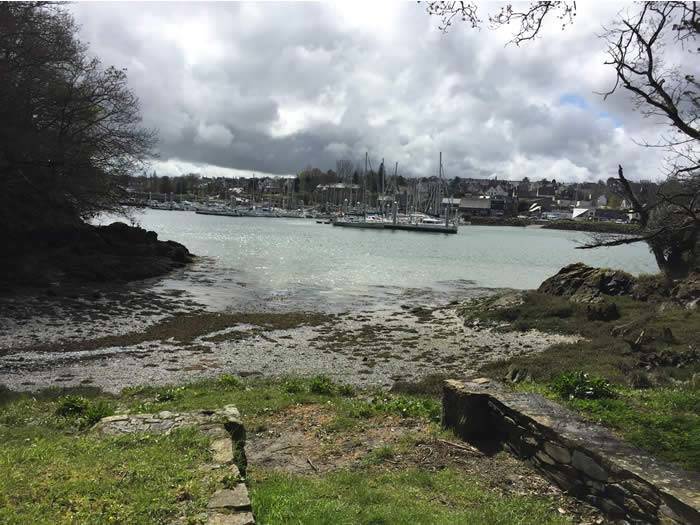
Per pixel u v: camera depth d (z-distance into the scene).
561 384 7.36
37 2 25.25
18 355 14.67
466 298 27.89
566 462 5.25
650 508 4.22
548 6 8.23
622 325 17.80
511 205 178.38
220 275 33.38
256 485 5.18
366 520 4.41
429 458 6.23
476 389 6.96
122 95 31.48
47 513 3.58
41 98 26.69
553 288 25.27
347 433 7.29
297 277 33.94
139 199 38.91
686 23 8.38
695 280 21.61
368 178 147.50
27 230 29.08
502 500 5.10
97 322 19.14
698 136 8.27
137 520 3.54
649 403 6.70
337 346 17.09
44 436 6.59
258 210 148.38
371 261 45.75
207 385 11.50
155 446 4.96
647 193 9.57
